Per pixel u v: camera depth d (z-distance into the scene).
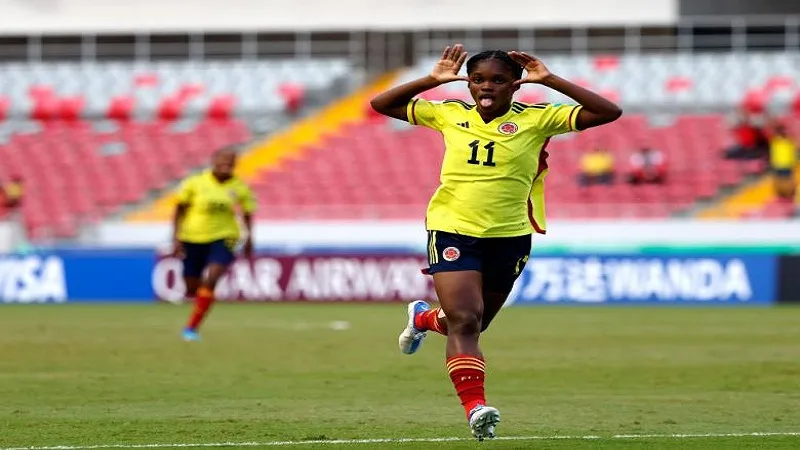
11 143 125.88
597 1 130.25
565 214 110.88
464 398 23.86
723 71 125.75
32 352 49.38
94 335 58.81
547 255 91.44
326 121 126.44
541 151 25.84
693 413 31.14
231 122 127.25
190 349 50.91
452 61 25.50
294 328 64.06
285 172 120.69
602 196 114.31
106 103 130.12
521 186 25.31
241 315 76.50
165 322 69.12
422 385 37.78
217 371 42.00
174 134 126.12
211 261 56.53
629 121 122.25
